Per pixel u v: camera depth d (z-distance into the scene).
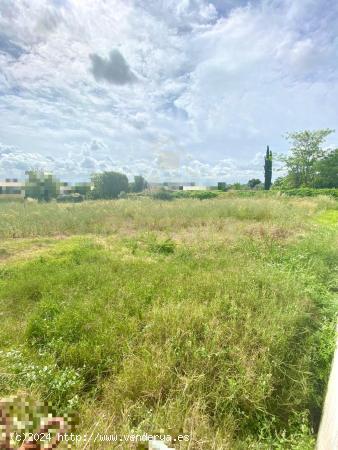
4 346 2.53
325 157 28.31
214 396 1.92
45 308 3.08
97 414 1.79
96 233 8.42
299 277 3.94
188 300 3.03
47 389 1.91
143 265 4.59
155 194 20.39
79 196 21.47
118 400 1.91
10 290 3.70
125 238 7.22
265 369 2.12
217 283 3.49
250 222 8.70
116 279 3.89
